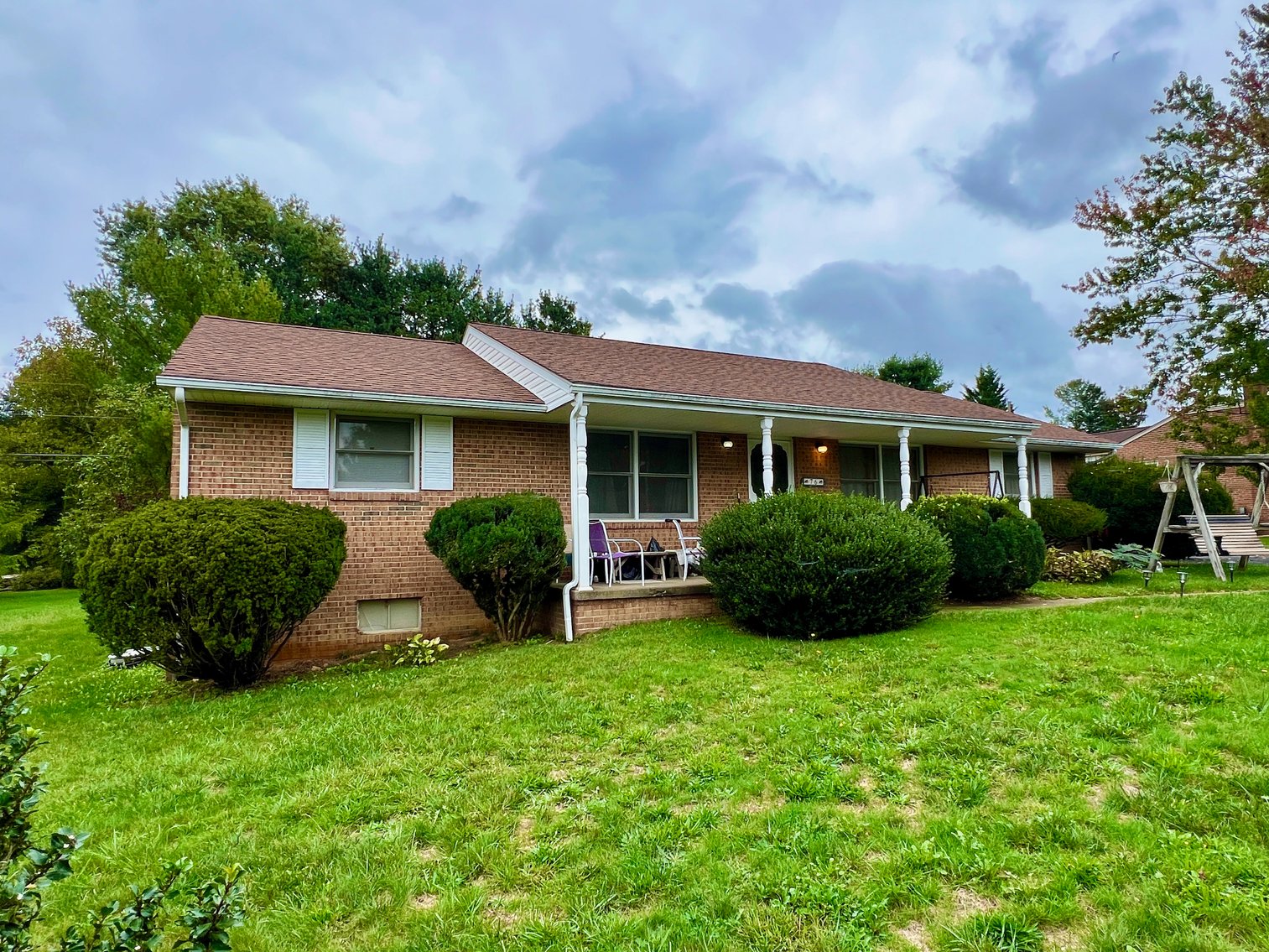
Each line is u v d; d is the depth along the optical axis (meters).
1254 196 11.30
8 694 1.55
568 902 2.79
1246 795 3.29
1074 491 15.80
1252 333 11.81
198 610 6.53
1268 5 10.68
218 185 26.84
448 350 12.12
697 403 9.70
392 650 8.50
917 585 7.59
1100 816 3.20
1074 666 5.46
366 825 3.58
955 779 3.68
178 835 3.55
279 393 8.10
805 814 3.39
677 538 11.65
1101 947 2.36
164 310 16.27
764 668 6.26
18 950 1.54
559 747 4.57
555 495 10.50
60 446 23.02
